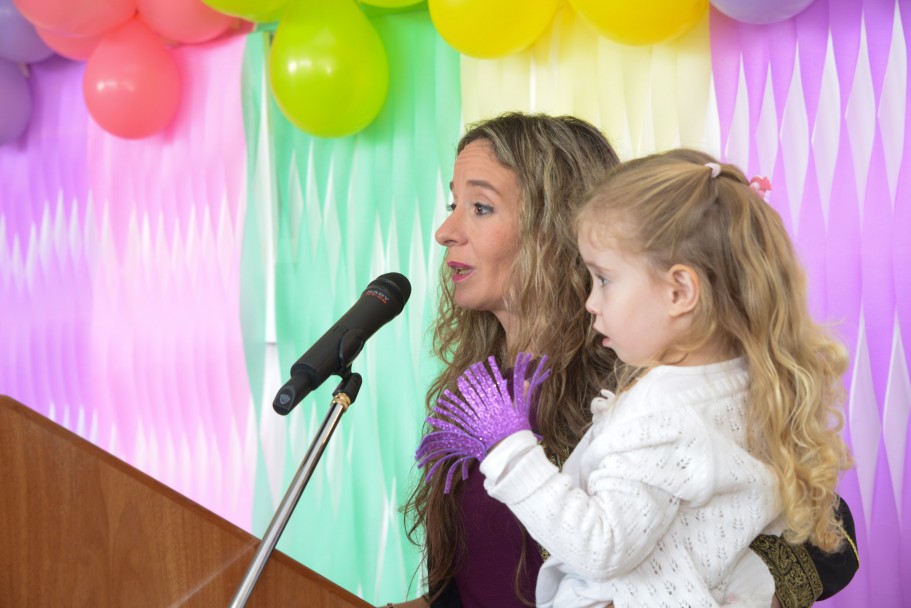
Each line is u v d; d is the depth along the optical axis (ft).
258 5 8.69
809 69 8.27
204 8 9.61
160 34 10.48
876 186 8.06
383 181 10.17
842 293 8.19
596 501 3.50
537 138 5.12
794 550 3.95
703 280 3.68
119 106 10.16
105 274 12.16
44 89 12.51
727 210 3.74
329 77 8.73
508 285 5.11
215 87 11.14
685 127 8.66
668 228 3.68
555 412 4.76
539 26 8.18
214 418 11.26
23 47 11.54
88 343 12.37
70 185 12.40
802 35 8.28
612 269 3.79
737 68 8.48
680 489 3.50
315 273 10.67
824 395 3.89
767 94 8.43
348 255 10.43
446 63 9.75
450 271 5.32
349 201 10.42
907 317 8.03
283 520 3.74
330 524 10.56
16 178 12.89
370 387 10.25
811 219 8.29
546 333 4.91
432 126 9.87
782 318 3.73
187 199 11.44
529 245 4.98
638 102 8.93
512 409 3.73
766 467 3.66
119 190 11.98
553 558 3.99
